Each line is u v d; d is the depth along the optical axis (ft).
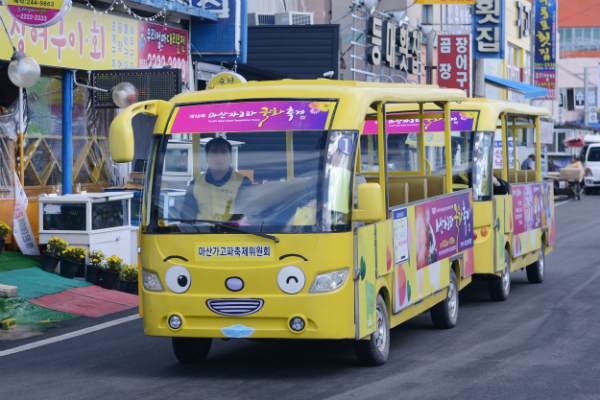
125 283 65.92
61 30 76.38
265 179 37.73
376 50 125.59
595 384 37.24
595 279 74.49
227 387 37.29
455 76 156.15
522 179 75.31
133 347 47.26
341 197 37.27
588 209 165.37
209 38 98.37
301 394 35.76
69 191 80.43
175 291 37.52
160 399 35.14
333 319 36.37
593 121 419.13
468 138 61.21
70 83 80.07
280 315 36.42
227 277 36.86
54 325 53.93
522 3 249.55
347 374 39.81
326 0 157.79
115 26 83.87
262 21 132.87
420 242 46.62
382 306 41.39
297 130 38.14
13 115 73.46
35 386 37.78
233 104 39.24
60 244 68.03
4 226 69.62
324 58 126.41
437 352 45.03
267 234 36.65
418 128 62.54
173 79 72.13
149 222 38.50
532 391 36.06
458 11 185.88
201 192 38.14
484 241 60.54
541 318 55.21
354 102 38.65
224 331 37.01
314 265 36.35
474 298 66.28
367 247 38.68
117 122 37.78
